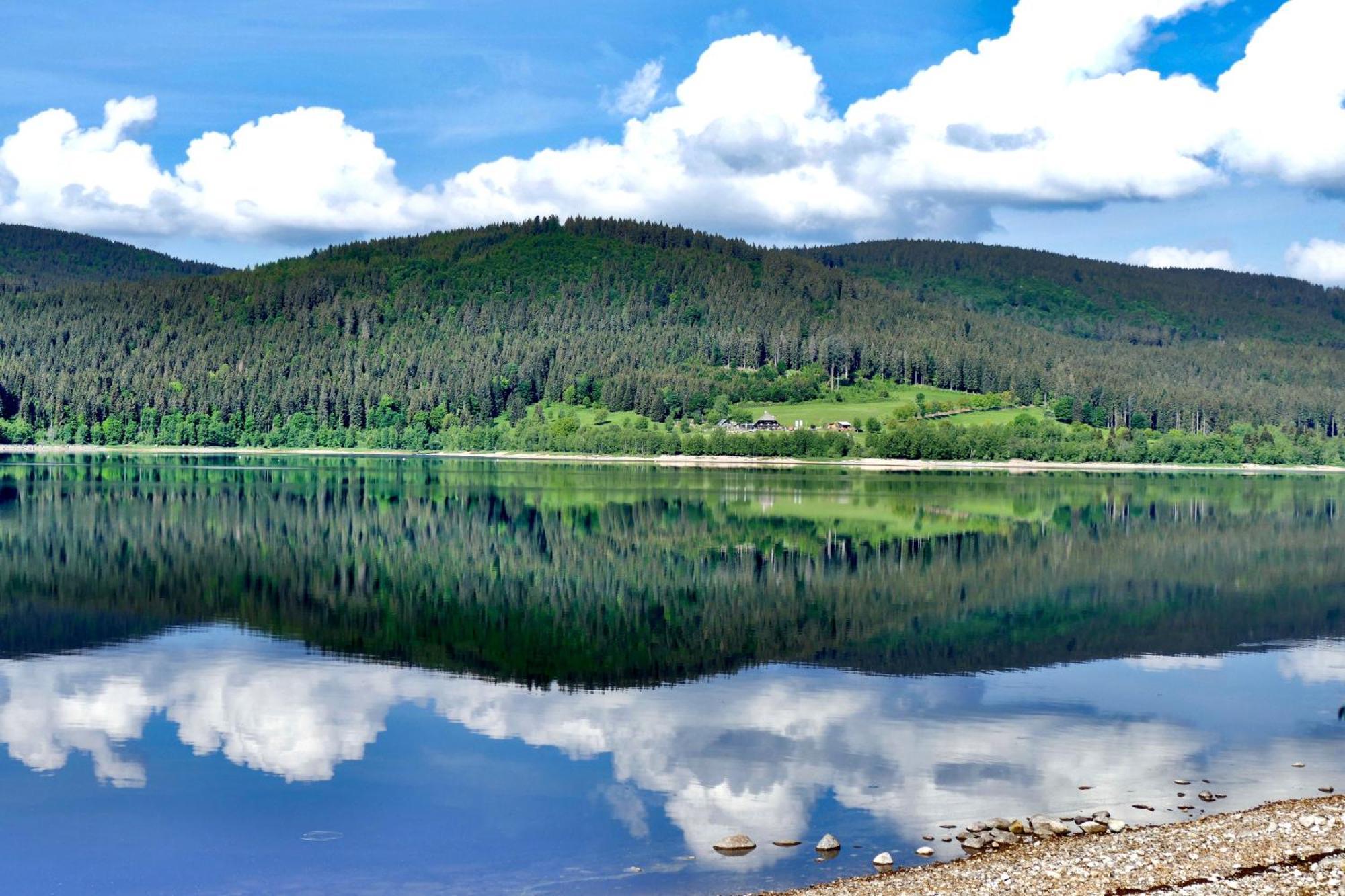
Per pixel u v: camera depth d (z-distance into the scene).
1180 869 24.67
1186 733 39.34
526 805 31.94
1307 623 62.50
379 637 57.50
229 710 42.66
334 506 134.12
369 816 31.30
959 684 47.44
